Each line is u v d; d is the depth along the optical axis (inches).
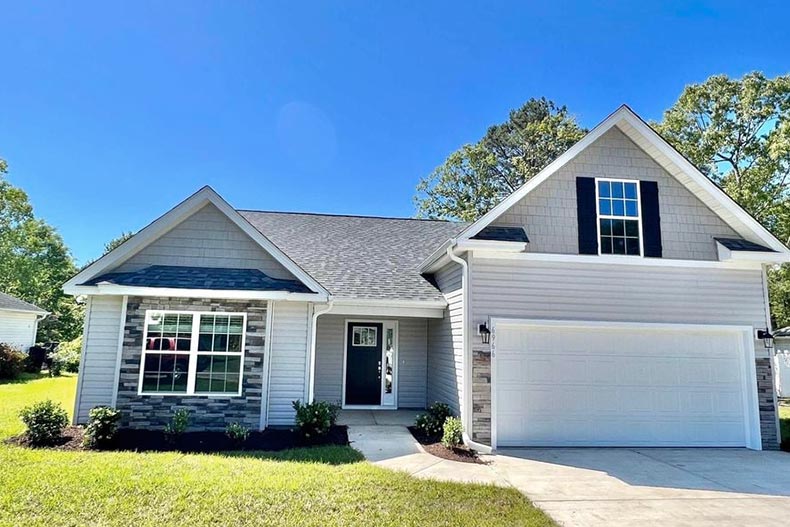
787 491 260.4
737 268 392.8
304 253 507.2
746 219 385.1
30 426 306.3
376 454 314.5
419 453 322.0
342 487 235.8
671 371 379.6
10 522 182.1
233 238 400.5
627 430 368.5
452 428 339.0
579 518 212.8
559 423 362.6
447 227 636.7
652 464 315.0
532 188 376.5
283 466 270.4
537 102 1328.7
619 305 376.2
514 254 370.3
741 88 880.3
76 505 200.2
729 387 382.6
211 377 364.8
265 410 368.8
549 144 1269.7
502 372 362.3
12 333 956.0
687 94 923.4
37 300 1550.2
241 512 199.9
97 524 182.9
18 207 1465.3
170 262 391.2
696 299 384.8
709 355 384.8
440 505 219.3
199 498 212.8
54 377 791.1
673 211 396.5
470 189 1316.4
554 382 366.6
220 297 362.0
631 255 382.3
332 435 354.9
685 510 226.8
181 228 396.2
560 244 376.5
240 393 366.3
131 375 353.7
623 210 392.8
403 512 208.1
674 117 942.4
